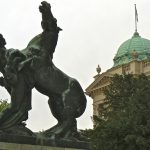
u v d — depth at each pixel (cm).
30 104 1642
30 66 1653
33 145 1546
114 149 4509
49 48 1706
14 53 1633
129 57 9000
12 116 1600
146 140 4334
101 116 6141
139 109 4669
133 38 9350
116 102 5906
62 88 1706
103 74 9012
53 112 1719
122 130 4512
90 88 9431
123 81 6019
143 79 5656
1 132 1523
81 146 1645
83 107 1744
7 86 1642
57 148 1590
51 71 1694
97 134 4744
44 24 1717
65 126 1673
